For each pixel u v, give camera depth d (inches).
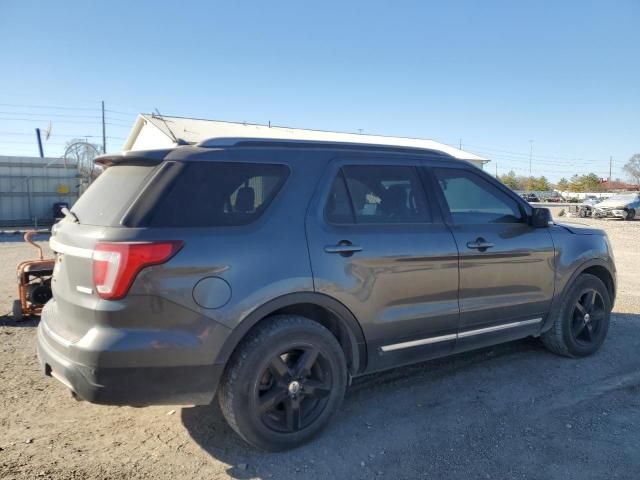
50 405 161.5
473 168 181.0
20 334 239.1
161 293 117.8
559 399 169.2
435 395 171.6
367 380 183.5
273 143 145.3
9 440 138.8
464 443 141.4
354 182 152.6
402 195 161.3
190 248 121.7
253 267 128.3
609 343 226.2
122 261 115.6
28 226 964.0
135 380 117.3
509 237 178.9
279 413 137.0
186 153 131.8
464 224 170.9
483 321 172.1
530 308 185.3
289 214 138.0
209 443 139.9
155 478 123.4
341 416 156.6
